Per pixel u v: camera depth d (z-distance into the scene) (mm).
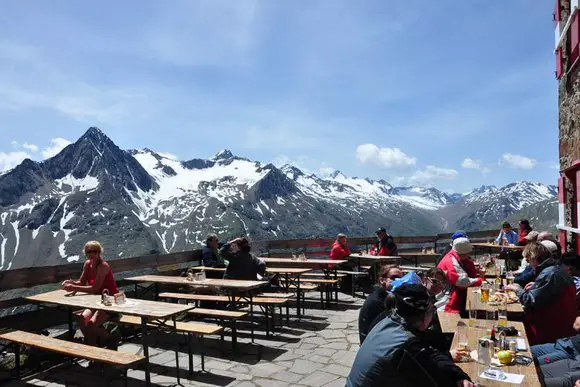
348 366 6332
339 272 11695
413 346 2838
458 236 7453
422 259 15102
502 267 9383
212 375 6094
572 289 5453
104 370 6387
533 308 5414
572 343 4793
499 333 4383
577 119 9961
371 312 4707
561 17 11133
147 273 10086
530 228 14203
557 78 11656
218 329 6238
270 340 7684
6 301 6824
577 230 9836
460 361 3930
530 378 3553
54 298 6719
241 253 9070
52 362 6840
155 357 6895
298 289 9250
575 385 4250
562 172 11359
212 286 7930
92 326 6512
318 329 8320
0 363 6855
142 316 5645
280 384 5727
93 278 7211
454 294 6699
